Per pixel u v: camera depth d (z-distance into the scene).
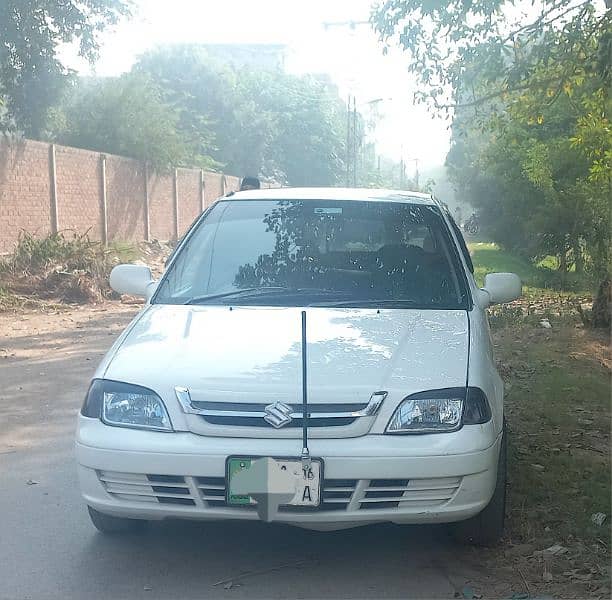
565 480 5.10
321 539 4.34
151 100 27.42
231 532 4.42
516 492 4.88
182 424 3.68
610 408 7.06
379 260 4.96
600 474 5.21
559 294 15.87
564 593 3.72
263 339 4.10
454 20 10.30
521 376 8.27
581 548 4.17
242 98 48.38
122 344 4.19
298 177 53.91
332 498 3.60
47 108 21.70
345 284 4.79
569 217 17.22
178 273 5.00
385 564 4.04
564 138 16.53
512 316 12.18
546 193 17.88
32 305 13.64
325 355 3.91
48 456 5.75
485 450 3.72
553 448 5.82
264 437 3.60
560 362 8.97
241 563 4.06
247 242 5.11
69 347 10.09
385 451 3.58
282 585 3.82
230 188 35.75
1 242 17.16
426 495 3.65
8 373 8.48
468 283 4.90
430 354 3.97
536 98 11.36
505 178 20.72
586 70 9.28
